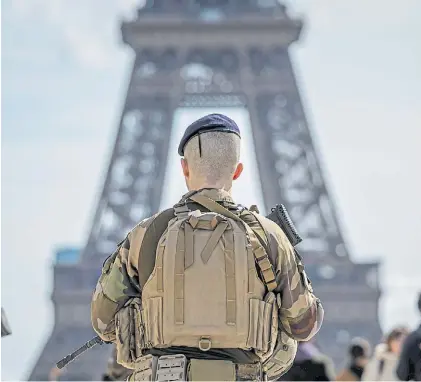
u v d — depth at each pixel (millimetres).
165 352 14164
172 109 185375
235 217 14602
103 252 176750
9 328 17750
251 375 14234
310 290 14984
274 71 188375
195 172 14992
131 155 184000
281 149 185250
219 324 13969
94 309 14891
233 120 15242
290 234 15125
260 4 189875
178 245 14211
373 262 170500
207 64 192250
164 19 186250
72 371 152375
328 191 181250
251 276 14234
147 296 14305
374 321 170000
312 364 28047
